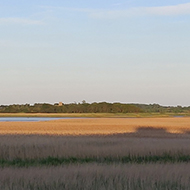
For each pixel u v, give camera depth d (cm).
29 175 2166
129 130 9000
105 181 1998
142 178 2055
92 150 3597
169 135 7231
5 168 2550
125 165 2639
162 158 3488
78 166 2545
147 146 3859
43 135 6456
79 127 10506
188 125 11912
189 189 1870
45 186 1914
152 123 13650
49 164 3039
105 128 9981
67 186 1906
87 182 1962
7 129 9362
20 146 3834
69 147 3744
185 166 2583
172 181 2023
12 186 1909
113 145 4066
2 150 3609
